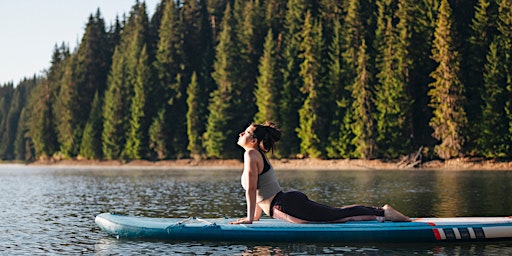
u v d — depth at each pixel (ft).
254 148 32.35
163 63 250.57
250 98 231.91
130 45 278.05
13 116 457.68
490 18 174.40
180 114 245.45
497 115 165.37
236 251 29.01
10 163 400.67
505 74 167.22
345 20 207.72
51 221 44.34
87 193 76.74
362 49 186.91
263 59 214.48
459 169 160.97
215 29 278.26
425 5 188.14
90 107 286.05
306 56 197.67
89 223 43.01
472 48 175.73
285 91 206.39
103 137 257.96
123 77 256.93
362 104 183.32
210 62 252.83
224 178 119.85
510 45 167.32
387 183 92.17
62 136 285.02
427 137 188.03
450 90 167.63
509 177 108.99
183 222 32.91
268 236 30.96
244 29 240.94
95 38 300.61
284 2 256.73
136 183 101.71
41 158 304.71
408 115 178.81
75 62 291.38
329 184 90.94
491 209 49.44
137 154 242.99
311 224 31.42
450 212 47.42
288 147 204.85
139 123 242.37
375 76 194.59
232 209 52.26
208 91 245.04
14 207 56.54
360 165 183.01
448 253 28.32
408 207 51.78
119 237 33.45
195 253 28.60
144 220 33.96
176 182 103.76
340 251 28.81
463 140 165.89
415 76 186.09
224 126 217.36
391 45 183.11
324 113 198.18
